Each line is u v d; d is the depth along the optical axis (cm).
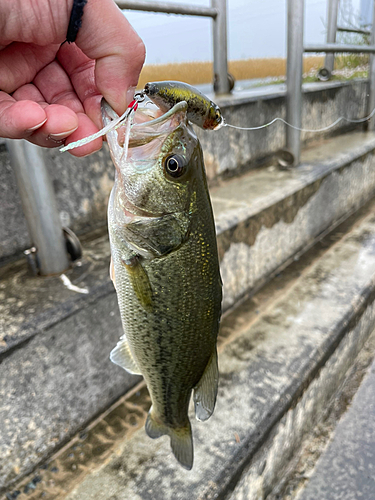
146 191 21
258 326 48
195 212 22
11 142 32
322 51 82
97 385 36
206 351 25
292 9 61
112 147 21
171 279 22
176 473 31
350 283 56
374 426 46
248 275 55
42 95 23
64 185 44
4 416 30
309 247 69
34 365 31
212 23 74
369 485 39
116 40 18
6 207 39
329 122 96
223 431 35
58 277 36
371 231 73
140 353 24
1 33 18
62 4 17
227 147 65
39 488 31
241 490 33
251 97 68
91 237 46
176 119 21
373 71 99
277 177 65
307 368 41
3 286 35
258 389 39
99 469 32
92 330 34
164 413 27
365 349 58
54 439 33
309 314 50
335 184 74
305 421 43
